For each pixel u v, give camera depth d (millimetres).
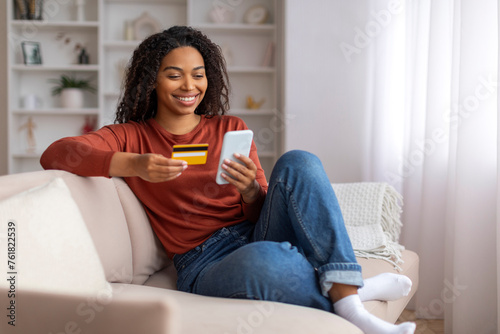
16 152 4121
